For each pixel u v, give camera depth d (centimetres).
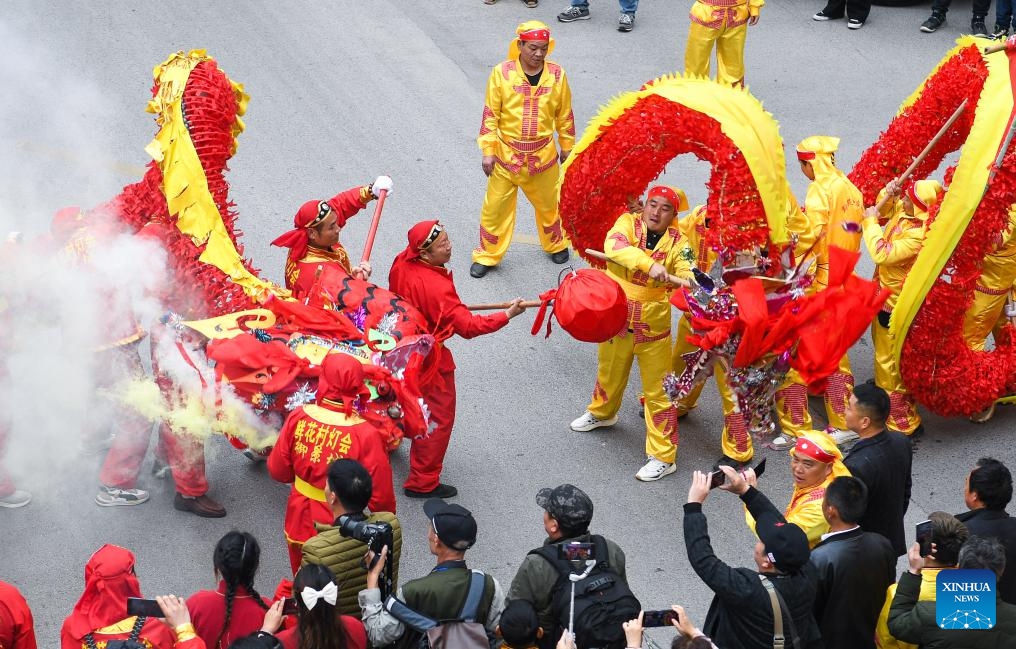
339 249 749
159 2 1380
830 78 1287
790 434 800
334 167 1103
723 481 520
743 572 498
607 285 706
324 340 694
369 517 554
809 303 696
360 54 1303
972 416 845
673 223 726
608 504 757
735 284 688
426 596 508
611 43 1345
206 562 695
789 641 494
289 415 641
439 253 706
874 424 621
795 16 1435
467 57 1309
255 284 713
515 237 1050
